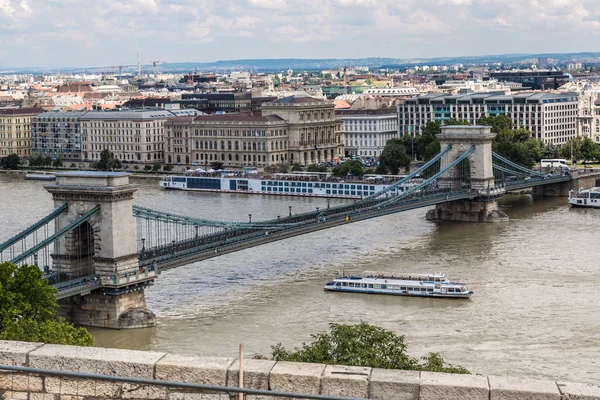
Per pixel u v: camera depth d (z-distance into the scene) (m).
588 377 146.88
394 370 41.09
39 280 159.00
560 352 161.38
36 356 42.47
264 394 37.59
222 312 195.88
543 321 184.12
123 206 198.12
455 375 40.44
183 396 41.50
